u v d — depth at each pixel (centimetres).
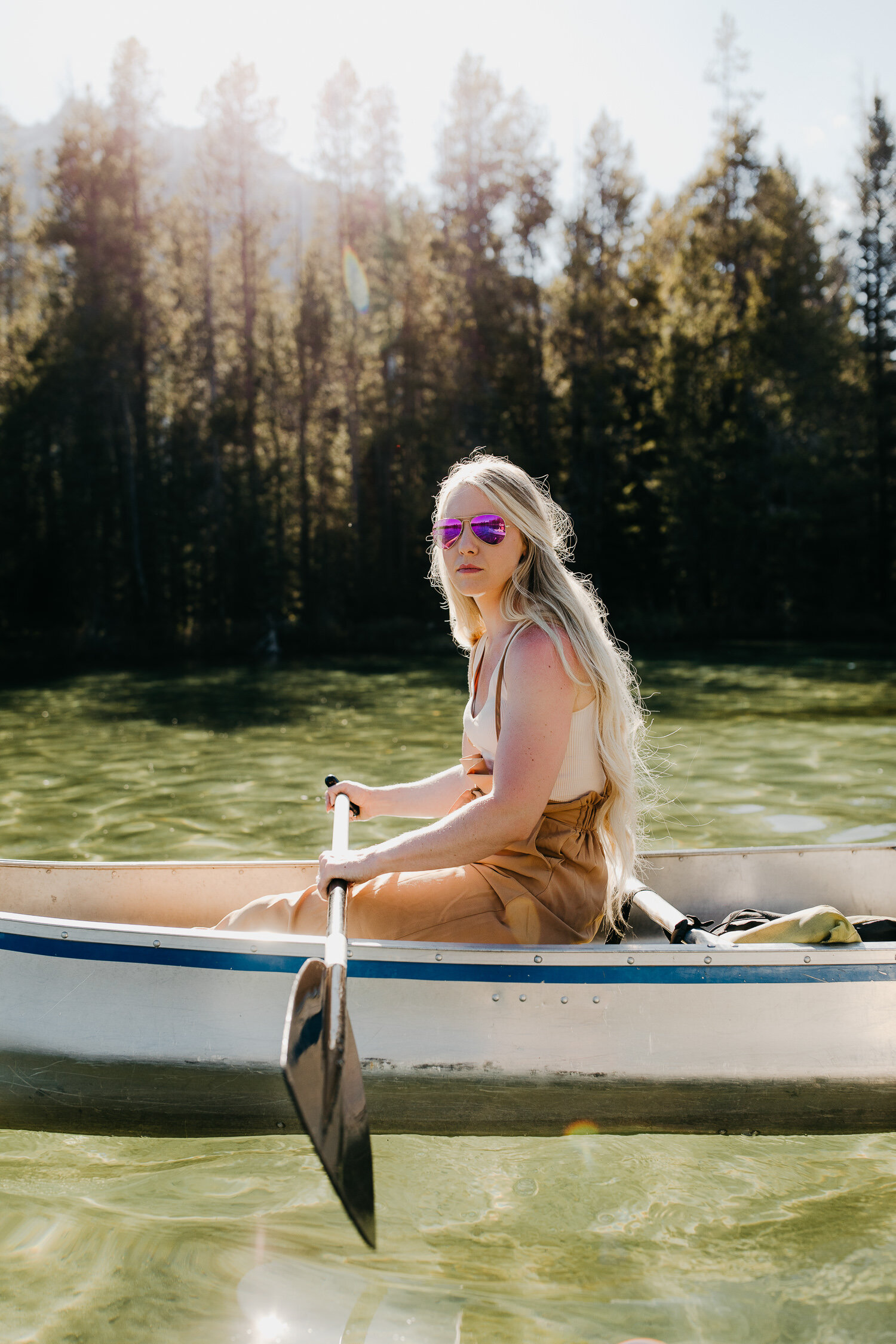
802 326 3253
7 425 2977
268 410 3416
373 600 3316
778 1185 195
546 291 3394
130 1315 156
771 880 307
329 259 3869
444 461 3231
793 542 3167
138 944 220
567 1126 214
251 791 632
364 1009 212
